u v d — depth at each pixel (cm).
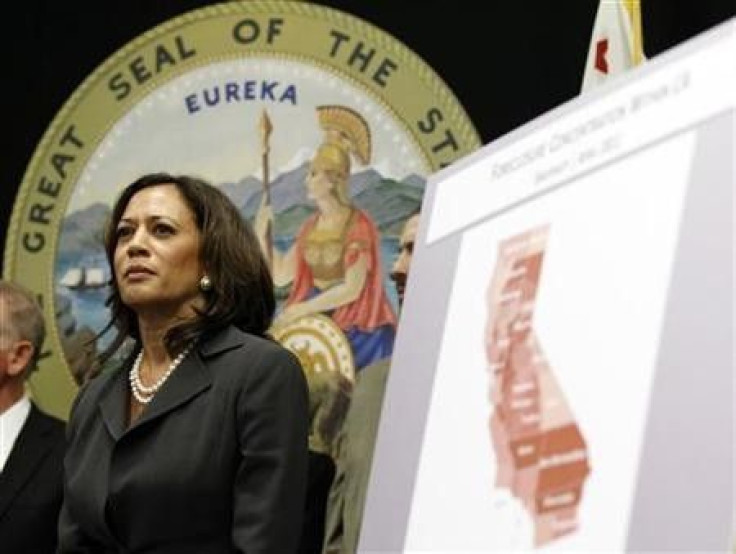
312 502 443
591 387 137
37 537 415
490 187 171
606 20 339
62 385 543
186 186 345
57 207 557
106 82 564
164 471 301
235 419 305
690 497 121
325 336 538
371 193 548
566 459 137
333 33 559
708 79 135
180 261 332
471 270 168
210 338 324
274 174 554
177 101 562
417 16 556
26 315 453
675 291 129
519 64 547
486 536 146
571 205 150
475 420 156
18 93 565
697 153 132
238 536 294
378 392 523
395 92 552
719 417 120
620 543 127
